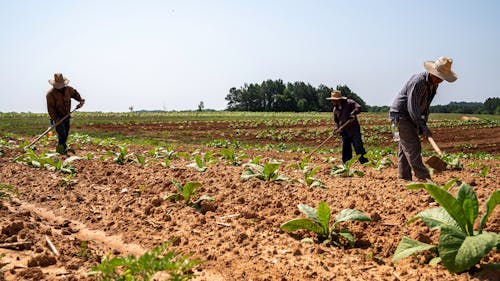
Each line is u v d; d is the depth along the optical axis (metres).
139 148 14.61
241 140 22.78
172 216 4.59
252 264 3.31
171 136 23.41
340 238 3.76
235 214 4.55
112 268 2.41
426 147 21.50
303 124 34.72
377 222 4.05
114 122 31.91
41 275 3.00
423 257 3.23
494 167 10.09
